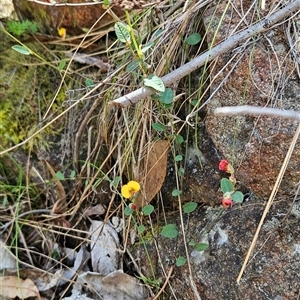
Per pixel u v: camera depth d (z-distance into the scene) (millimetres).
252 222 260
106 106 312
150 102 288
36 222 339
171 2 302
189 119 288
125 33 251
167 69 284
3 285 319
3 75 346
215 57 258
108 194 328
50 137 341
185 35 290
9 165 348
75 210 333
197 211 290
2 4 368
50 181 343
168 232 275
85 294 314
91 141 333
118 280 309
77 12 332
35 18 354
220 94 262
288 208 252
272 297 247
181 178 292
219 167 257
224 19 268
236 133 255
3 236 338
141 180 299
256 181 255
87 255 329
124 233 314
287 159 227
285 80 245
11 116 340
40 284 324
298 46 245
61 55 351
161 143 288
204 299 271
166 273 292
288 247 247
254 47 253
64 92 344
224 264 265
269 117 243
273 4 256
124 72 304
